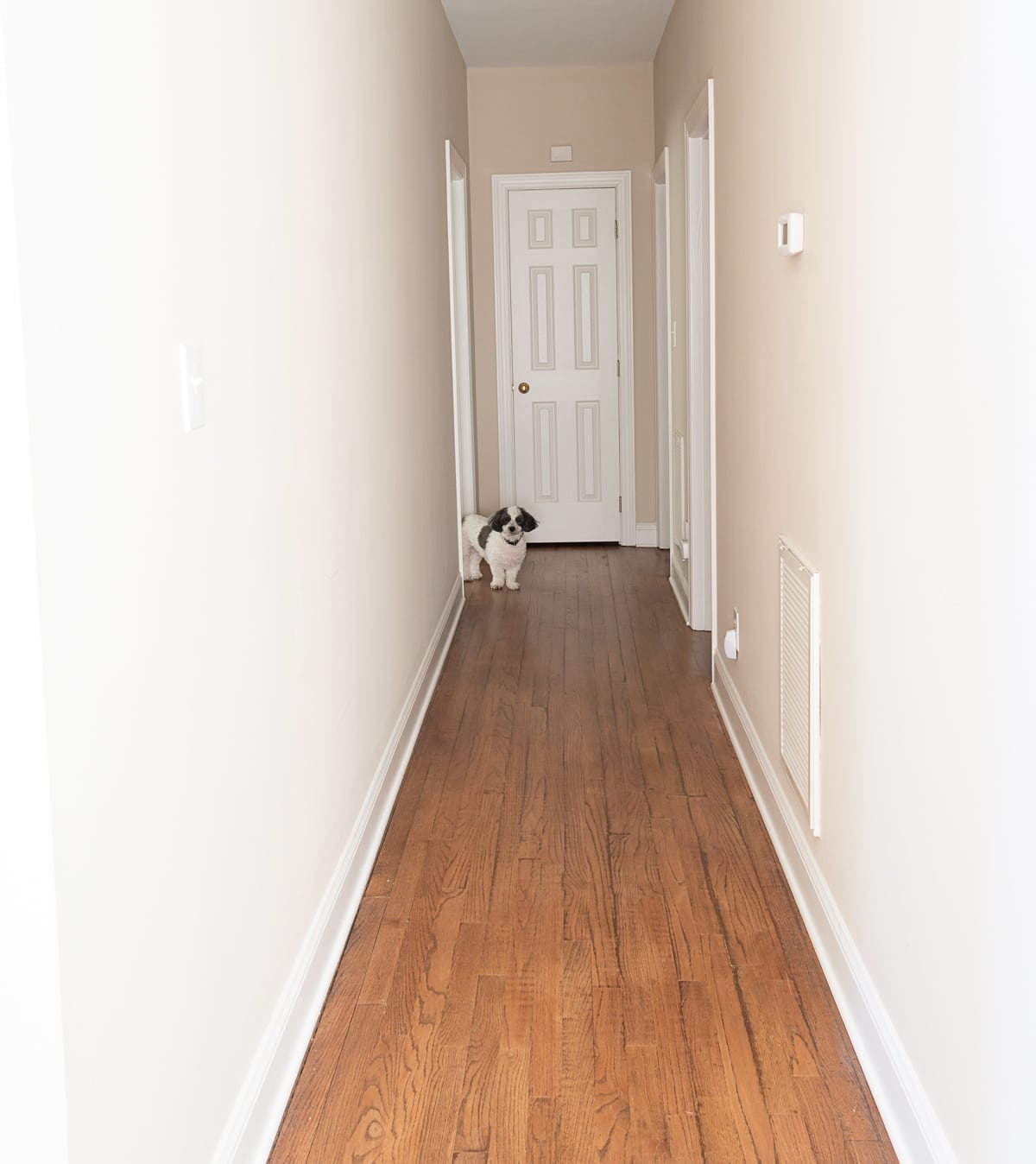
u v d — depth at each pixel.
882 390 2.08
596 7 5.75
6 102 1.15
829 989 2.48
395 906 2.90
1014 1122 1.50
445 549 5.50
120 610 1.43
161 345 1.58
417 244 4.56
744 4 3.62
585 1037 2.33
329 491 2.73
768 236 3.25
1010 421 1.46
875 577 2.15
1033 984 1.43
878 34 2.07
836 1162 1.96
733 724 4.02
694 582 5.43
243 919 1.97
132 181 1.48
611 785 3.65
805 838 2.83
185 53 1.71
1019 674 1.46
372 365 3.40
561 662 5.02
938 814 1.80
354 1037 2.35
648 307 7.23
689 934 2.72
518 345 7.34
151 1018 1.54
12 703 1.22
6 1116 1.29
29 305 1.19
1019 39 1.40
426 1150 2.01
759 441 3.48
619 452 7.43
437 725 4.25
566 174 7.13
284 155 2.34
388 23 3.85
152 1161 1.54
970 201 1.59
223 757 1.86
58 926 1.26
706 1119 2.07
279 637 2.23
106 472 1.39
